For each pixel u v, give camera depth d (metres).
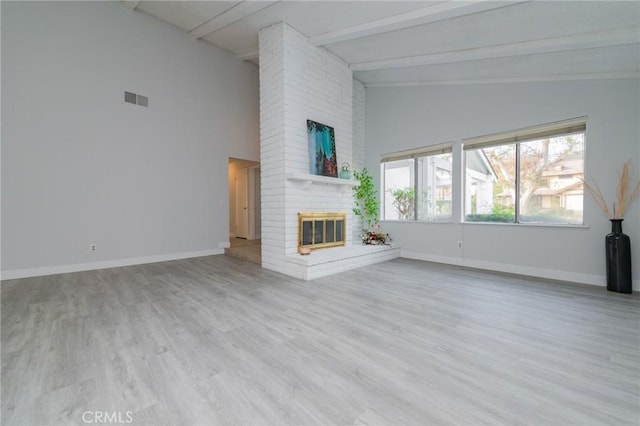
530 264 3.86
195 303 2.68
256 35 4.82
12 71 3.50
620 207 3.16
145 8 4.41
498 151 4.21
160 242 4.80
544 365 1.66
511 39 3.22
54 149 3.79
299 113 4.07
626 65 3.06
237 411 1.27
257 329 2.12
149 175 4.66
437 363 1.67
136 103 4.51
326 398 1.36
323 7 3.45
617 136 3.19
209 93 5.44
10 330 2.07
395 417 1.24
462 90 4.52
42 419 1.22
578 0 2.42
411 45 3.87
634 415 1.26
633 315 2.42
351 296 2.92
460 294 3.00
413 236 5.18
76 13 3.94
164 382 1.47
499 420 1.23
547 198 3.79
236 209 8.05
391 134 5.54
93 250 4.12
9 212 3.50
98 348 1.82
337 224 4.62
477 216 4.49
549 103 3.66
